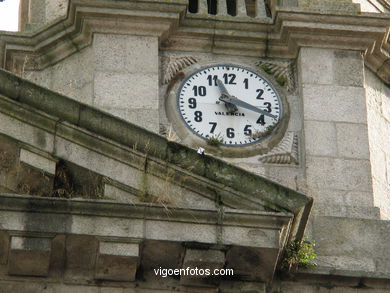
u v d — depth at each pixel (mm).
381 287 22031
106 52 24359
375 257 22562
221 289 21188
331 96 24375
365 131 24094
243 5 25328
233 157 23781
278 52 24875
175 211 20609
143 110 23891
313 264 21875
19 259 20609
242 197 20719
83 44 24703
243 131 24031
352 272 21953
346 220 22875
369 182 23609
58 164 20953
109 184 20844
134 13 24531
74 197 20797
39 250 20453
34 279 20906
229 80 24500
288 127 24203
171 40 24734
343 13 24828
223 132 23984
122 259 20609
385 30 24891
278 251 20766
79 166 20891
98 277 20969
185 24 24750
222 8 25250
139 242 20547
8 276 20859
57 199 20531
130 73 24203
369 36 24906
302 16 24719
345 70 24656
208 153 23750
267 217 20625
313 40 24781
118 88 24047
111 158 20922
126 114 23828
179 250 20734
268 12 25719
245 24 24797
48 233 20453
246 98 24375
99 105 23875
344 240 22688
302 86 24438
